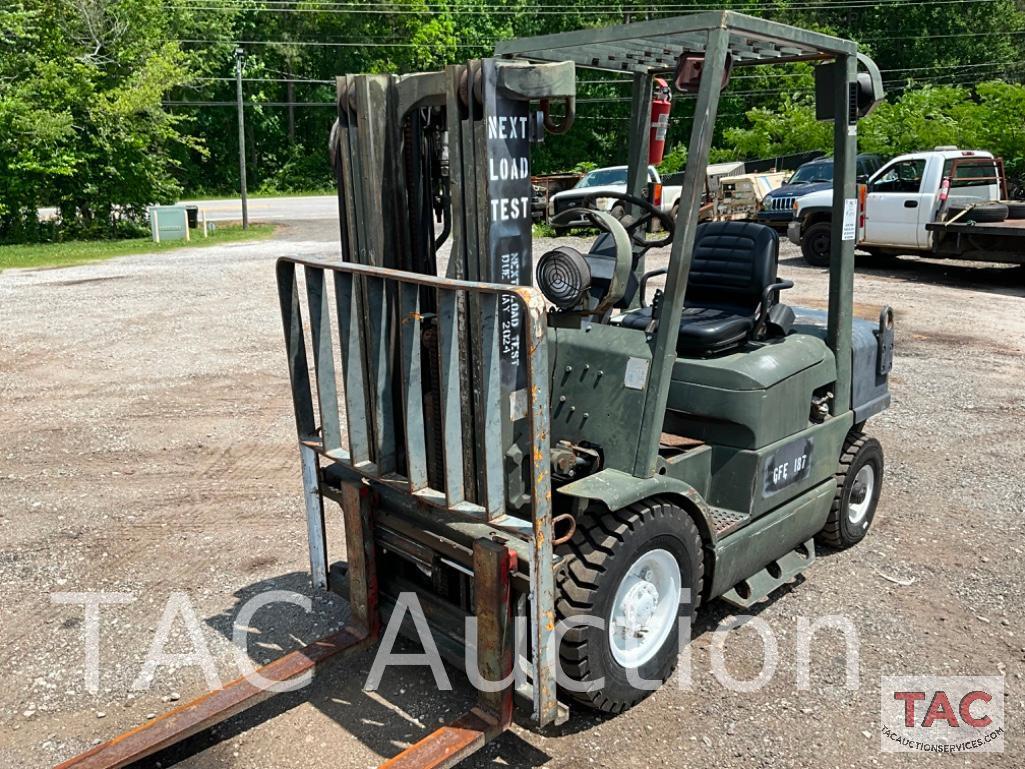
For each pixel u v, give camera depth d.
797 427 4.21
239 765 3.22
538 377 2.76
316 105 50.25
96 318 11.65
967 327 10.73
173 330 10.87
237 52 25.22
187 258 18.48
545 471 2.85
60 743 3.38
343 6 47.56
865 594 4.49
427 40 46.41
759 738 3.38
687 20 3.32
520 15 46.12
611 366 3.54
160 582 4.65
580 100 42.62
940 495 5.78
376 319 3.22
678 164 28.41
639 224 4.21
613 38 3.61
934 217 13.70
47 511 5.58
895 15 41.72
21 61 23.73
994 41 41.50
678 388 3.98
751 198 18.92
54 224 25.00
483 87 2.94
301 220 28.75
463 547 3.26
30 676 3.81
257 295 13.34
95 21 24.92
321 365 3.53
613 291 3.57
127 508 5.63
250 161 49.25
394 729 3.42
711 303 4.56
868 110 4.36
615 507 3.12
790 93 32.81
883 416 7.44
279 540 5.15
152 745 3.03
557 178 21.95
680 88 3.37
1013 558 4.89
